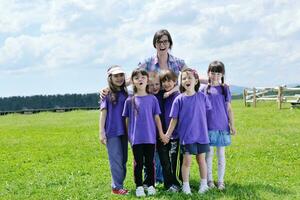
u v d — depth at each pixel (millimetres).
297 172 6238
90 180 6129
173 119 5258
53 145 10156
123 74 5375
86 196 5293
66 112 25234
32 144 10562
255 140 9242
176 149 5461
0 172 7105
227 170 6371
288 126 11531
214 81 5512
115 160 5359
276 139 9320
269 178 5891
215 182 5707
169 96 5477
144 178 5469
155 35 5578
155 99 5312
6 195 5555
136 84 5246
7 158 8539
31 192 5648
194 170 6453
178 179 5844
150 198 5051
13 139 11836
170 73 5430
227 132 5492
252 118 14000
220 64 5480
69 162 7754
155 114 5293
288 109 17250
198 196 5027
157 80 5461
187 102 5191
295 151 7832
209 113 5445
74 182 6047
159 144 5410
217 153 5484
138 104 5230
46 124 16531
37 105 46812
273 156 7453
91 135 11906
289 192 5180
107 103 5371
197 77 5258
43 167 7383
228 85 5543
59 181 6168
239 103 24516
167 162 5406
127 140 5457
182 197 5023
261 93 21188
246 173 6184
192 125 5148
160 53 5617
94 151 8945
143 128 5215
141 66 5691
